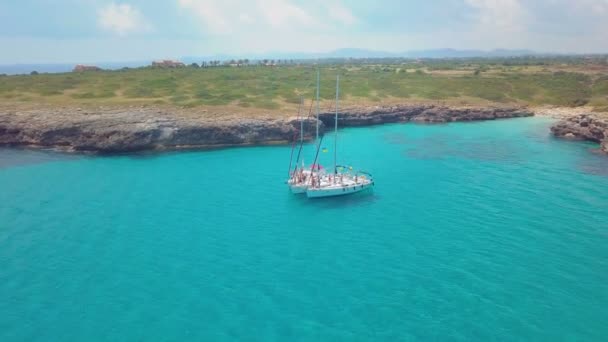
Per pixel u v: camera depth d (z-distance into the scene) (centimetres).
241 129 8294
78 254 3762
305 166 6662
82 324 2836
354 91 12581
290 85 12569
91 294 3169
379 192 5481
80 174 6181
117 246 3922
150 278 3384
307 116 9212
